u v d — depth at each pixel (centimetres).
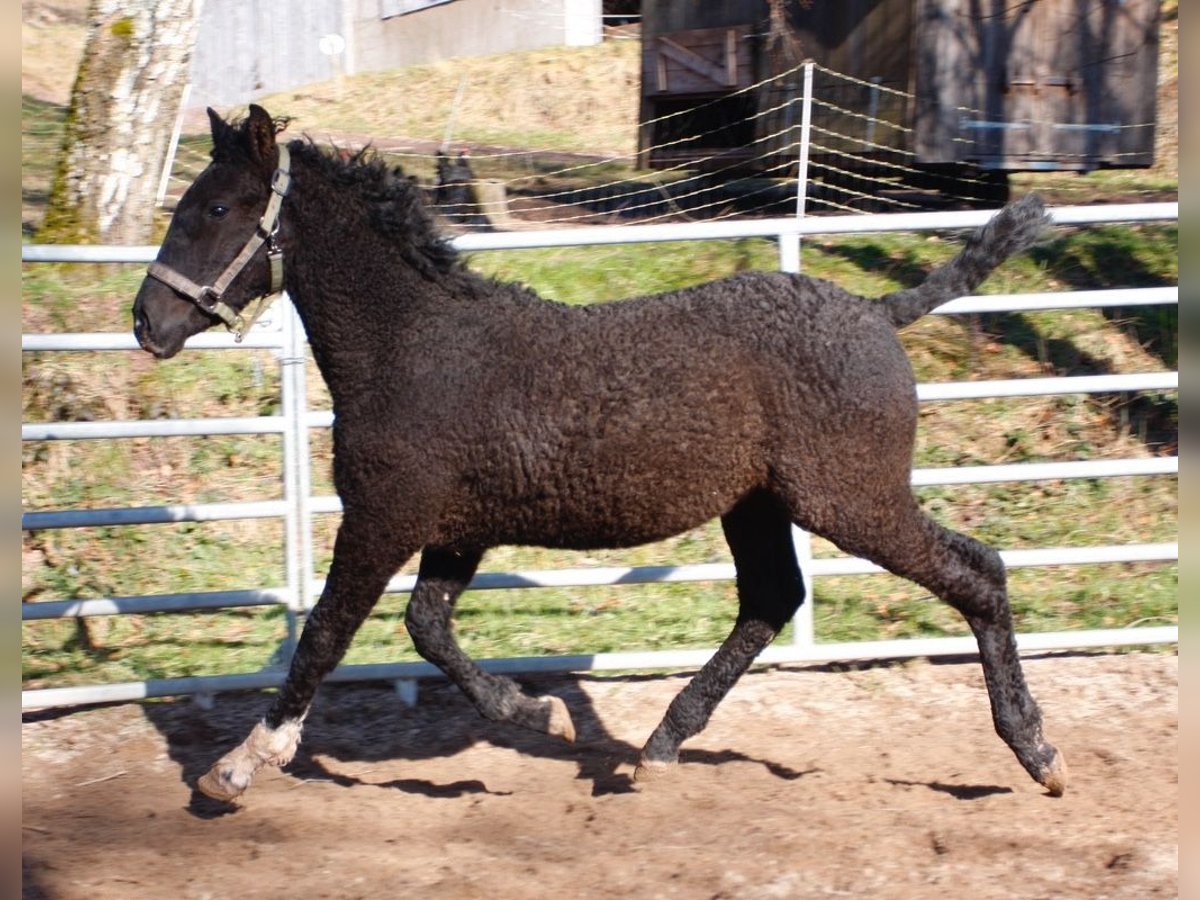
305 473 516
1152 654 543
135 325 400
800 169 829
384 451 388
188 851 398
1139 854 379
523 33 1627
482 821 417
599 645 558
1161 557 530
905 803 421
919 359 734
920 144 849
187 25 767
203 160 1120
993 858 382
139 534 641
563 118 1434
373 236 399
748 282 397
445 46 1650
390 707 515
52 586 612
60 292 727
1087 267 798
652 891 368
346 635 404
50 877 378
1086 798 420
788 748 468
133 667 550
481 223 921
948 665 538
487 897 366
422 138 1357
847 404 381
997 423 698
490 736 488
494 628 574
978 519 648
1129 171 1054
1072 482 668
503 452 383
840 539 393
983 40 843
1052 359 731
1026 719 409
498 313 398
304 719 455
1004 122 851
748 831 402
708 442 384
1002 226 398
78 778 455
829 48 922
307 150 403
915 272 796
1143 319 755
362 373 396
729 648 429
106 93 757
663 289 772
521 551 629
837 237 845
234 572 627
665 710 505
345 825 416
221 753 476
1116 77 858
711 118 1020
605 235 510
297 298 405
